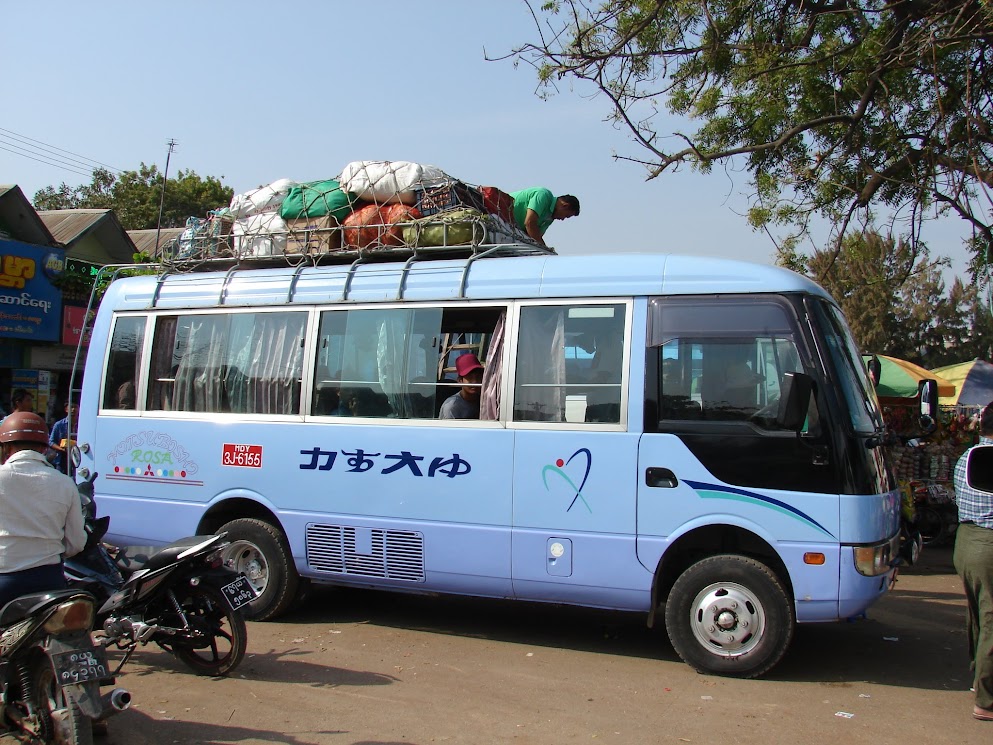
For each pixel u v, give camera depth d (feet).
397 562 19.88
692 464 17.43
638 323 18.24
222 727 14.57
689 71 35.60
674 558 18.66
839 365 17.33
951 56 34.35
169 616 16.97
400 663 18.33
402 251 21.30
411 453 19.81
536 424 18.76
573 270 19.07
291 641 20.03
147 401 23.30
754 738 14.17
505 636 20.62
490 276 19.79
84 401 24.00
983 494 15.26
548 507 18.44
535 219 25.61
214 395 22.47
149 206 124.77
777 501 16.84
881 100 34.68
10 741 13.74
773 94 36.73
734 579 17.21
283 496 21.15
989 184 32.68
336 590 25.63
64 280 57.31
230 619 16.70
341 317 21.29
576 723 14.80
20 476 13.33
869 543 16.47
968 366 50.11
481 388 19.53
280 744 13.83
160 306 23.61
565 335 18.84
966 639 21.04
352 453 20.44
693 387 17.70
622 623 21.98
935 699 16.35
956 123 35.06
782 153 37.86
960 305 118.93
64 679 11.73
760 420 17.17
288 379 21.58
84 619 12.36
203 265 24.84
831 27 36.24
